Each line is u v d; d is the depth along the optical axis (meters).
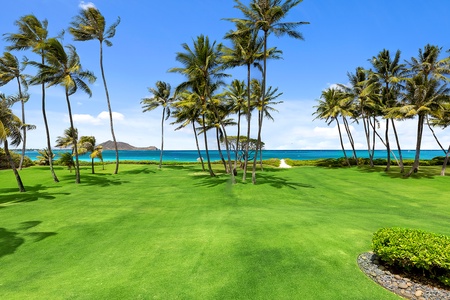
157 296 5.87
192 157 139.88
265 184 25.50
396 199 20.20
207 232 10.72
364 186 26.67
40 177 31.95
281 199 19.59
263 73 24.70
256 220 12.51
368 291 5.80
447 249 5.89
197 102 31.36
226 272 6.90
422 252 6.00
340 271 6.77
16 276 7.29
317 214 13.87
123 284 6.51
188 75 25.52
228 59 25.72
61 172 38.19
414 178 31.86
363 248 8.33
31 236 10.91
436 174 35.06
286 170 43.78
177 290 6.09
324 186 26.33
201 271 7.04
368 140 48.47
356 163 52.69
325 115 49.66
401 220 12.64
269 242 9.05
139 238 10.41
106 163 60.28
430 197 21.08
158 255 8.41
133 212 15.34
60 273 7.43
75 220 13.50
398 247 6.47
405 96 33.97
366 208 16.83
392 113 33.34
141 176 34.50
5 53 34.03
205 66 25.20
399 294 5.66
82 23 33.12
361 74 44.91
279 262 7.40
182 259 7.94
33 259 8.55
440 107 30.20
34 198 19.80
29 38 28.88
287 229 10.57
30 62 24.50
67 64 26.94
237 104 35.72
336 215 13.67
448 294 5.55
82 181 29.38
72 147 41.25
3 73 33.75
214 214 14.61
